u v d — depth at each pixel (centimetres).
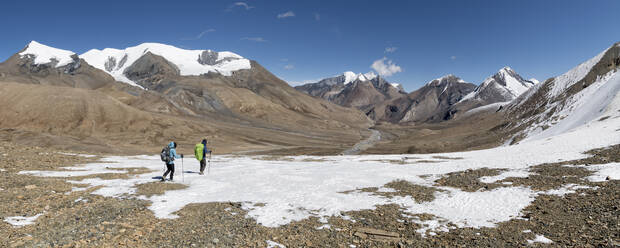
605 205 1002
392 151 9112
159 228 882
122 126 10650
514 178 1582
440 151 8288
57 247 704
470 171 1883
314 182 1630
